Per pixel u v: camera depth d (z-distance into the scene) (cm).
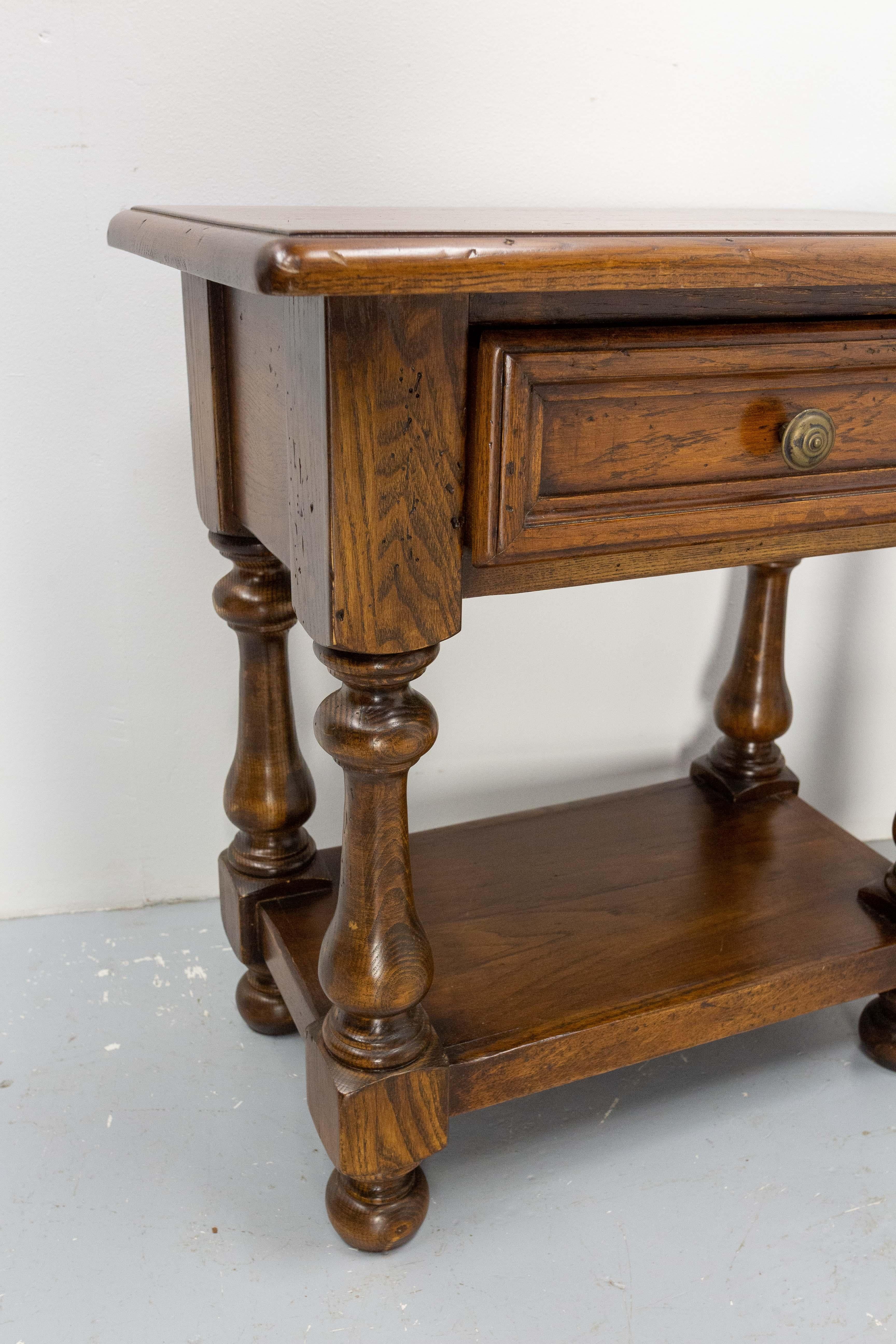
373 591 73
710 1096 120
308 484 73
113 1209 103
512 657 150
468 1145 112
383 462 70
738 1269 99
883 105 140
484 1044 97
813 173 141
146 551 134
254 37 119
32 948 139
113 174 120
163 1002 131
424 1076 92
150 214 91
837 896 123
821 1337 92
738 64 134
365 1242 97
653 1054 104
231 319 91
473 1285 97
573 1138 113
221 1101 116
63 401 126
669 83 132
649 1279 97
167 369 128
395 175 128
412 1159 94
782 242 71
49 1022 126
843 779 172
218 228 73
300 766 118
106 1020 127
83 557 133
